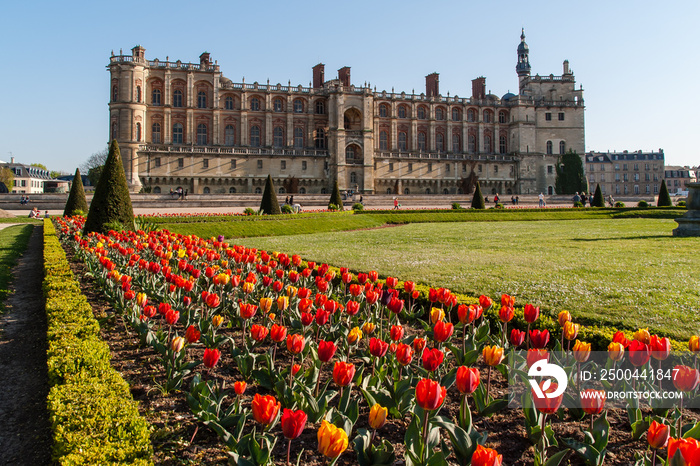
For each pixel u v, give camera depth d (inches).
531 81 5236.2
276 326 308.5
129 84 3789.4
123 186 1282.0
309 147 4512.8
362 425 302.0
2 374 399.2
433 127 4990.2
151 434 285.9
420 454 226.2
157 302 569.0
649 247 1114.7
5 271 847.1
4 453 283.6
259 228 1827.0
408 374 332.5
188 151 3954.2
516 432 296.7
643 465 237.1
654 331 443.8
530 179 5113.2
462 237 1513.3
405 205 3882.9
